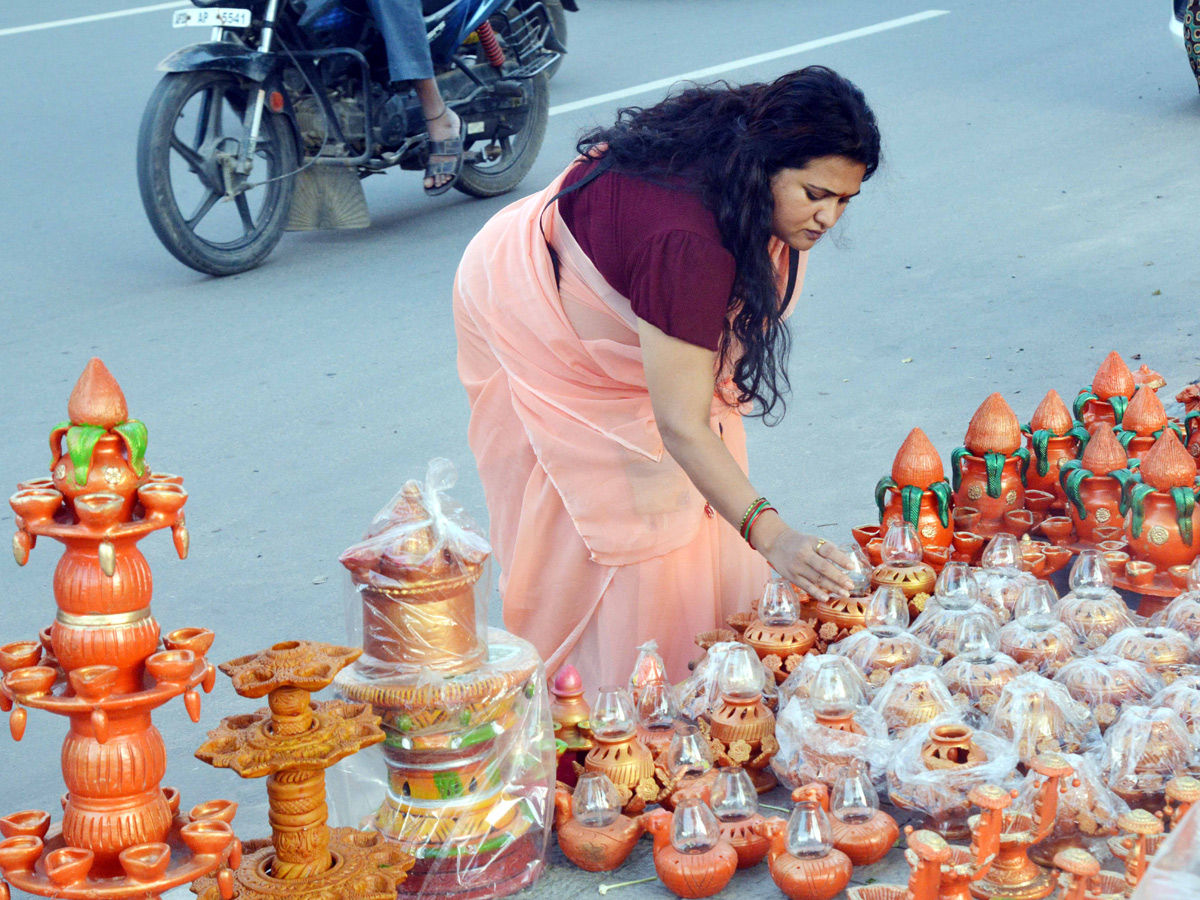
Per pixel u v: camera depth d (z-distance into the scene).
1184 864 1.00
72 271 6.38
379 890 1.65
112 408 1.49
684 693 2.18
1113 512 2.64
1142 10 10.28
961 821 1.85
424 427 4.57
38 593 3.51
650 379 2.08
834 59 9.42
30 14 12.09
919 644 2.19
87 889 1.47
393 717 1.80
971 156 7.41
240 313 5.82
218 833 1.51
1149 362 4.58
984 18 10.36
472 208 7.23
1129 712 1.89
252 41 6.09
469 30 6.40
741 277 2.04
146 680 1.54
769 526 2.03
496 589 3.46
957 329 5.13
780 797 2.08
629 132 2.16
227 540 3.79
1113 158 7.16
